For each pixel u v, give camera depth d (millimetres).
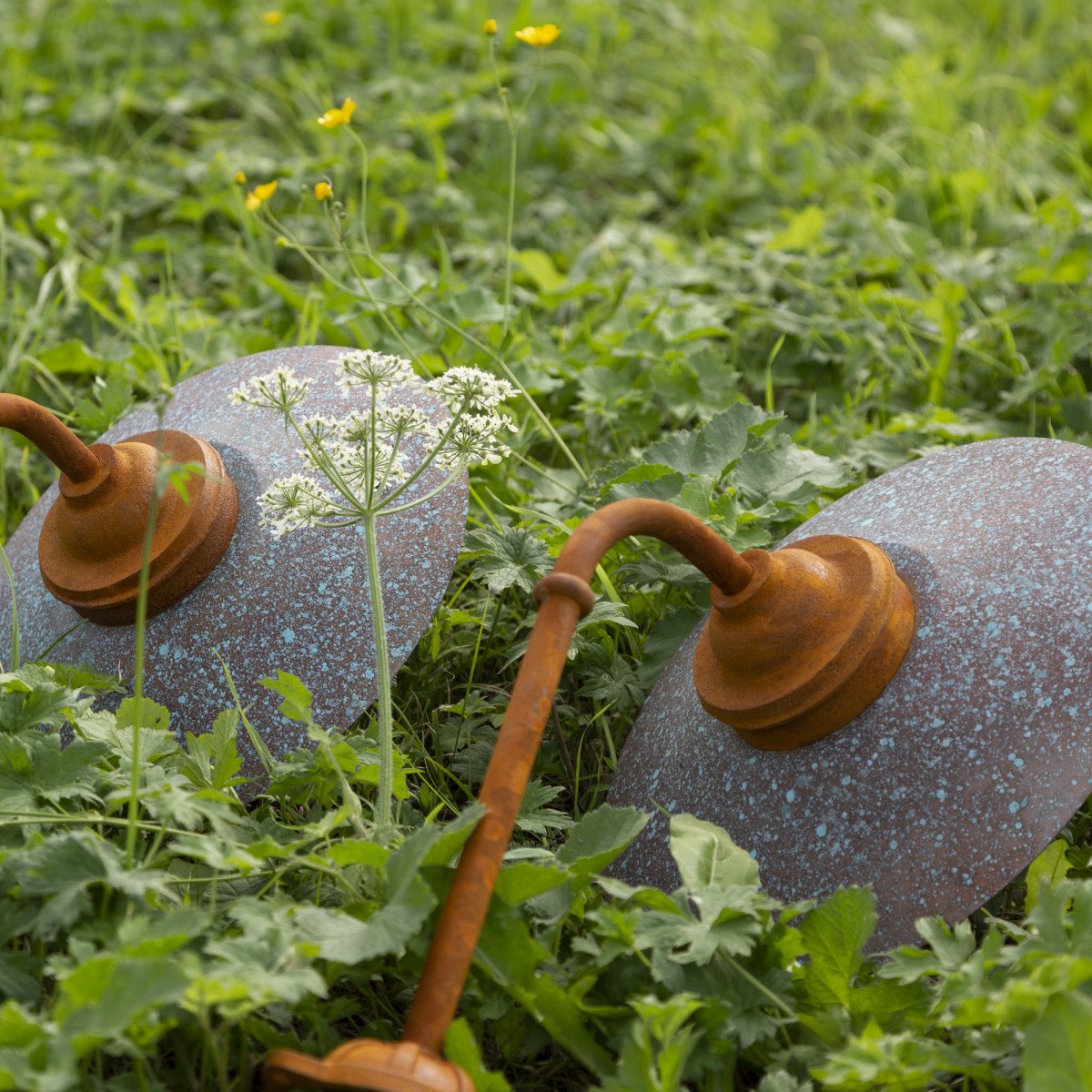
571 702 2551
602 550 1739
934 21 6734
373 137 5266
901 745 1873
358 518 2080
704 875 1731
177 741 2219
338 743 1937
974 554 1987
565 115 5613
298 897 1811
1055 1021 1438
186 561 2250
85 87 5711
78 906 1563
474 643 2615
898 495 2271
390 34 6121
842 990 1668
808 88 6059
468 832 1579
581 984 1656
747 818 1985
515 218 4918
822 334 3826
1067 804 1767
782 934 1676
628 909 1810
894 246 4445
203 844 1631
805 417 3760
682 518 1849
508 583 2346
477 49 6020
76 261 4156
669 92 5977
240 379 2656
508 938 1606
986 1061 1593
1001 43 6574
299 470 2357
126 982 1358
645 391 3479
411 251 4715
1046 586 1902
